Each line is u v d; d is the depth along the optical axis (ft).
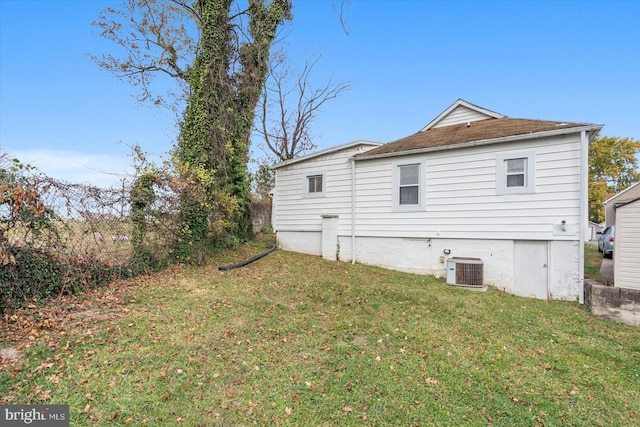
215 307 17.03
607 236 40.22
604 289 19.12
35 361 10.77
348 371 11.43
